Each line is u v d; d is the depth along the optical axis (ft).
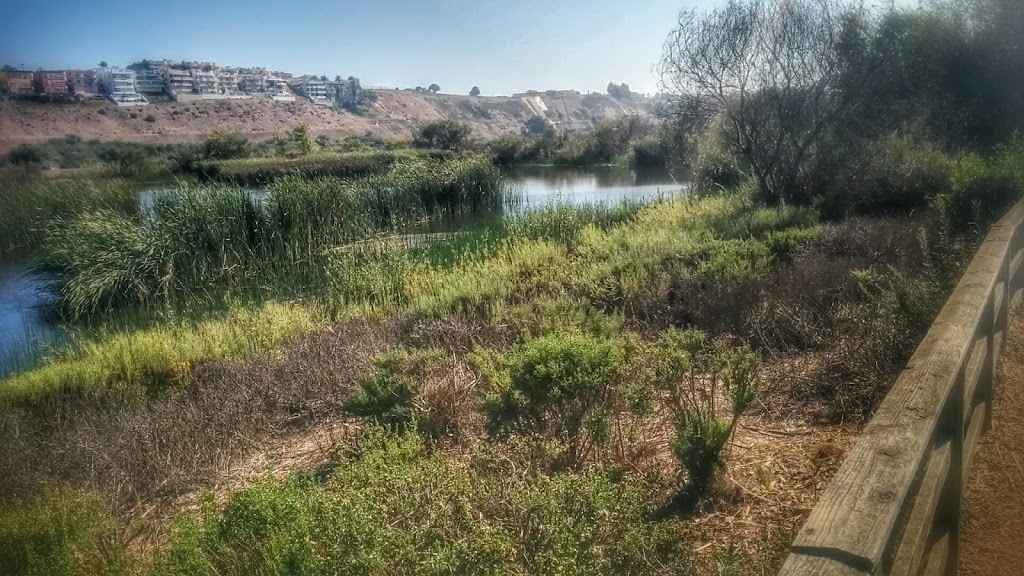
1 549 12.88
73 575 12.62
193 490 17.13
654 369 14.44
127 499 16.94
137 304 41.86
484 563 8.47
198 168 127.34
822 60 46.70
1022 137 43.80
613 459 13.91
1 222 63.26
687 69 50.39
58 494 15.29
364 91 410.11
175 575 11.14
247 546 11.29
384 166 129.08
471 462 13.39
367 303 32.73
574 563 8.42
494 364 17.12
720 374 14.80
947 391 8.07
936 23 52.03
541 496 9.53
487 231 49.16
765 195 48.73
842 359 16.65
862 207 44.01
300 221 49.26
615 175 127.85
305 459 17.66
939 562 8.61
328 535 9.58
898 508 5.74
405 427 15.90
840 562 5.09
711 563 10.30
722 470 12.69
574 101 552.82
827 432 14.51
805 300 21.75
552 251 36.99
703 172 61.98
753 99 48.57
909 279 19.58
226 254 45.50
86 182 76.23
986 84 53.62
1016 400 14.58
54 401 24.13
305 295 40.09
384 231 62.85
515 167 165.48
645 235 36.88
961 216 29.32
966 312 11.10
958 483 9.52
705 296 23.35
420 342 23.81
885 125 47.29
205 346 28.04
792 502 11.93
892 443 6.83
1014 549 10.21
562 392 13.71
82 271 42.47
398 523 9.95
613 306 25.61
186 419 20.18
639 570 9.20
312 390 21.35
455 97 508.12
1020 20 53.42
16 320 41.68
